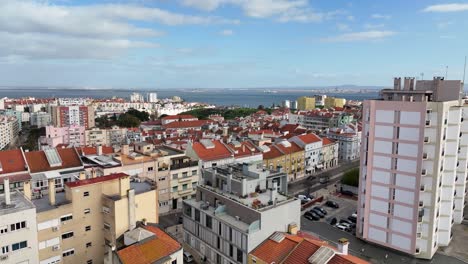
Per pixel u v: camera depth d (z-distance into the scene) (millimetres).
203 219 66312
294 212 63531
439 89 76562
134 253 47750
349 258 49156
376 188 74312
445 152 71500
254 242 56406
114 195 58250
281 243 55625
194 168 103125
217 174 70188
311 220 91125
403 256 72125
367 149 75250
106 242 57750
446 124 69000
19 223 45781
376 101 72188
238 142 123438
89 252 56750
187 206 70812
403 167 70062
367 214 76375
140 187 64812
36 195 69125
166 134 184750
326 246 51719
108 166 88562
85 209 55688
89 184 55844
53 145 138125
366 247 75875
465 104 82188
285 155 127000
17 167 81625
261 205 60250
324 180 127312
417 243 70562
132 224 57344
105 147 108500
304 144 136500
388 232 73688
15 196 51438
